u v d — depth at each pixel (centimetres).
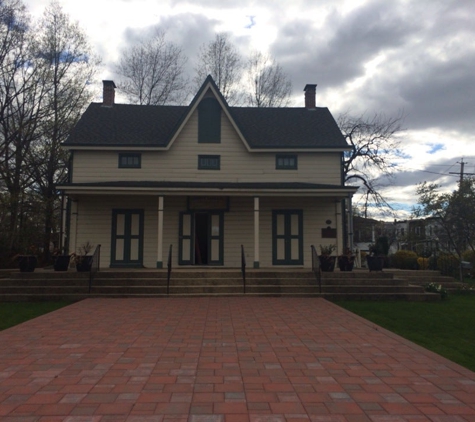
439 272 1656
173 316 1020
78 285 1391
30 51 2397
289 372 589
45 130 2452
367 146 2916
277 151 1877
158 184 1719
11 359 651
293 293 1349
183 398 488
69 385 532
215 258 1839
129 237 1823
